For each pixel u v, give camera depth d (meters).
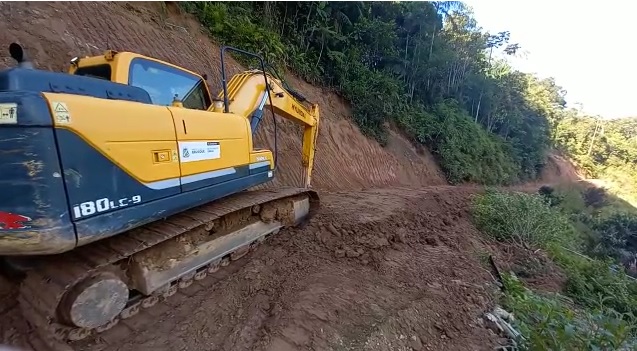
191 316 3.52
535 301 5.79
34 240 2.29
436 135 23.77
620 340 4.36
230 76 10.55
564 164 54.16
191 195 3.55
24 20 6.84
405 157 19.72
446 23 31.77
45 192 2.29
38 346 2.72
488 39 36.78
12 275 3.30
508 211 9.92
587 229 20.55
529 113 45.78
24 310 2.83
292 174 10.38
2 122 2.24
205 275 4.25
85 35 7.71
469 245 7.85
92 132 2.58
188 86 4.37
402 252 6.15
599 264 10.27
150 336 3.19
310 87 15.48
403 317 4.11
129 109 2.90
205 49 10.55
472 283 5.59
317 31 16.72
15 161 2.26
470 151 26.45
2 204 2.28
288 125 11.33
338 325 3.72
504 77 40.34
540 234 9.57
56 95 2.42
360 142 16.14
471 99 35.62
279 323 3.57
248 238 4.76
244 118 4.67
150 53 8.80
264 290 4.18
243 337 3.35
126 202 2.84
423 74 26.03
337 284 4.52
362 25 20.06
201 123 3.71
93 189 2.59
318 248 5.51
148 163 3.04
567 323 4.72
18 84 2.50
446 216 9.77
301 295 4.12
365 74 19.06
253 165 4.80
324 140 13.66
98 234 2.62
